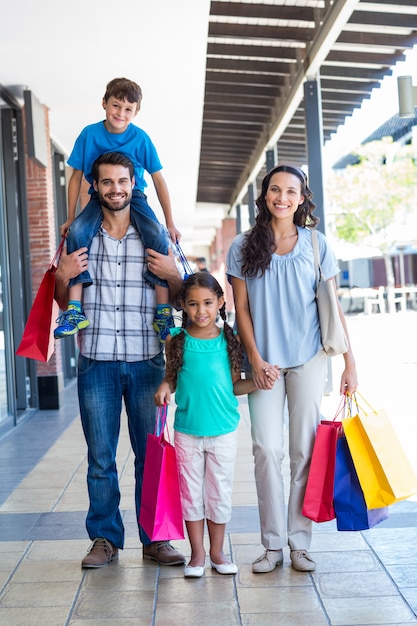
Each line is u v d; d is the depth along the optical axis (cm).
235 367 337
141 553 370
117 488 360
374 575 329
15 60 716
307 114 820
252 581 328
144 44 690
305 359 336
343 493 323
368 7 653
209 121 1255
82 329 356
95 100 866
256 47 888
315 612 296
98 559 350
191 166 1423
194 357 332
